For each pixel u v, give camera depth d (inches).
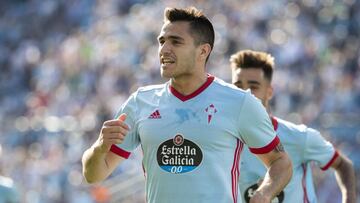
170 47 543.2
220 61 1999.3
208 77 553.3
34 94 2410.2
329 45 1910.7
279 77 1828.2
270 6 2122.3
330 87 1724.9
